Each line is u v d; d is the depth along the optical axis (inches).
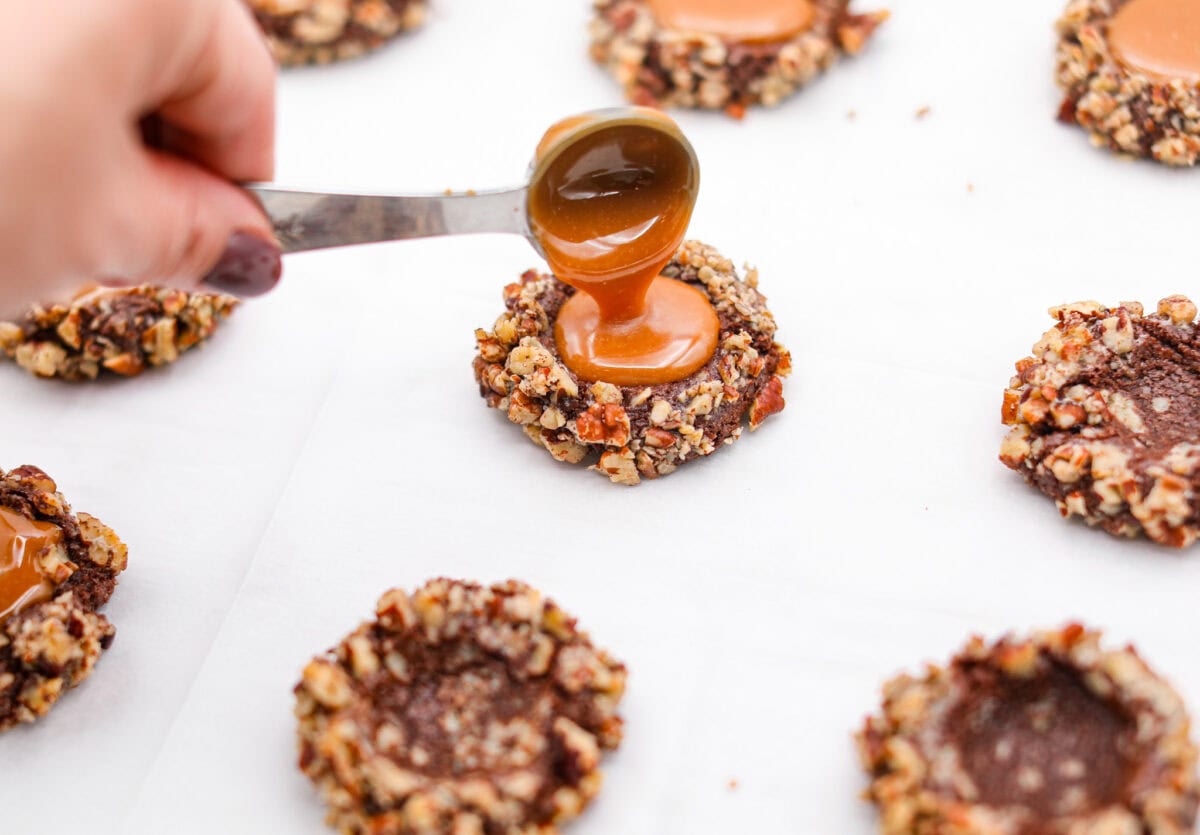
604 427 12.4
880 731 10.7
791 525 12.4
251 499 12.8
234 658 11.7
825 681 11.5
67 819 11.1
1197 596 11.8
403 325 14.0
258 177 11.5
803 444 12.9
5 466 12.9
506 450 13.0
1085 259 14.2
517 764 10.8
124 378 13.7
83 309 13.4
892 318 13.8
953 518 12.4
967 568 12.1
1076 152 15.1
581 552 12.3
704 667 11.6
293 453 13.1
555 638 11.1
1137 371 12.5
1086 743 10.5
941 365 13.4
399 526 12.5
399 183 15.2
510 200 11.8
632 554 12.3
